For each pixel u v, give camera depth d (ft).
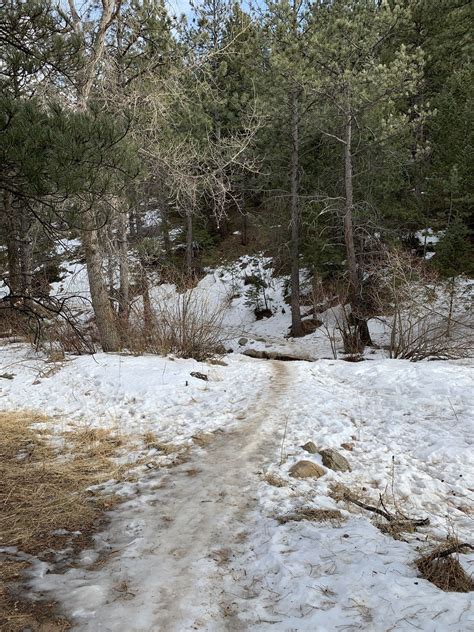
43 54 15.70
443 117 57.93
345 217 50.98
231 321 76.48
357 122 47.52
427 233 61.26
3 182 14.03
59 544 11.66
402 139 53.52
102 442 19.83
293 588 9.52
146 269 47.19
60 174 12.88
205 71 42.63
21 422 22.81
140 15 39.47
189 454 18.10
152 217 81.41
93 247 37.52
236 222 102.53
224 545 11.53
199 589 9.68
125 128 15.56
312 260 66.85
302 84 45.01
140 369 31.89
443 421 21.27
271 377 32.58
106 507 13.73
